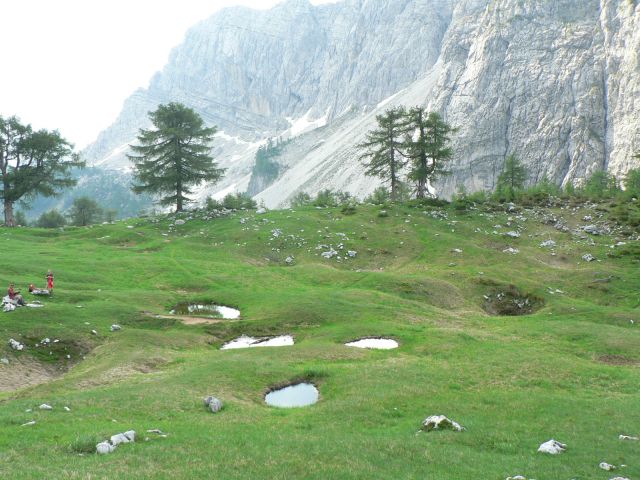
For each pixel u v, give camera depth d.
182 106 100.75
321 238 85.50
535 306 61.22
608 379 31.69
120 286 57.56
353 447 18.69
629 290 64.06
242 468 15.85
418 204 106.38
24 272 56.25
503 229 93.06
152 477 14.27
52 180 98.19
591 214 100.62
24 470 14.13
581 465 17.61
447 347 38.91
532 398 26.94
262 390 29.42
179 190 102.12
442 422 22.17
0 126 91.81
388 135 111.38
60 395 25.73
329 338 42.28
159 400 25.02
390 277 64.81
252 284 62.03
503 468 17.05
